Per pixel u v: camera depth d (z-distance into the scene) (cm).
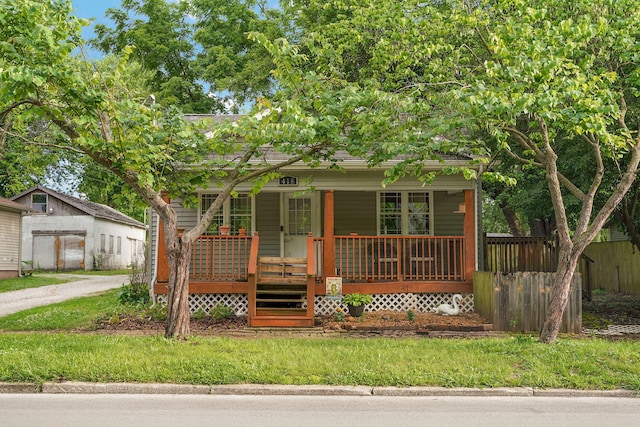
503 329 1192
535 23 1062
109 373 783
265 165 1119
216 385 764
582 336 1149
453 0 1128
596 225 983
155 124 1030
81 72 948
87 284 2534
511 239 1634
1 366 798
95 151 964
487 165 1441
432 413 673
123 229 4312
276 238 1688
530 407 705
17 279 2628
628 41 973
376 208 1678
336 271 1535
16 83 812
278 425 618
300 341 1031
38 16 821
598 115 871
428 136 922
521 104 830
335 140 963
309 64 1411
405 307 1423
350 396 754
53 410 673
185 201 1137
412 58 1184
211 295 1420
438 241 1642
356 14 1393
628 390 764
